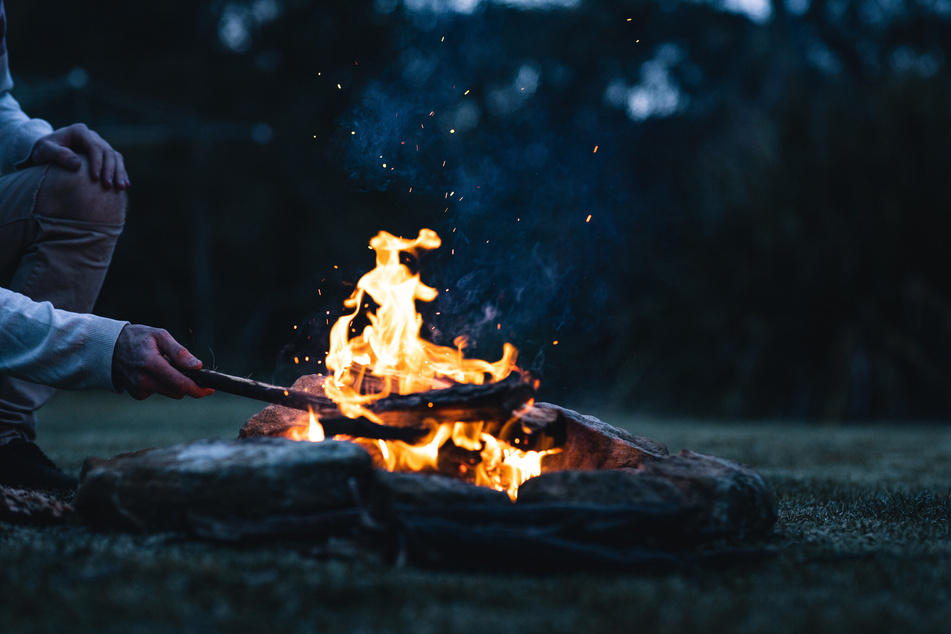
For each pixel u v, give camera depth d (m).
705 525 1.53
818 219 7.87
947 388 7.20
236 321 17.67
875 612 1.10
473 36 16.73
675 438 4.95
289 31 17.58
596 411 8.52
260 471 1.42
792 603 1.14
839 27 15.59
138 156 16.64
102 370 1.67
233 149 17.27
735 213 8.35
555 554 1.28
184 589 1.15
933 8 15.92
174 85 17.00
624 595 1.15
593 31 17.02
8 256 2.16
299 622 1.03
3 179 2.20
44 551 1.32
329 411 1.68
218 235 17.16
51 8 16.67
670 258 9.06
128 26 17.36
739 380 7.74
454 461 1.78
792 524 1.76
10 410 2.22
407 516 1.33
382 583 1.18
